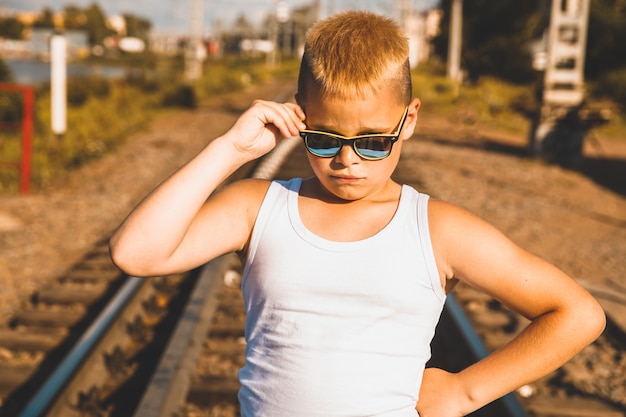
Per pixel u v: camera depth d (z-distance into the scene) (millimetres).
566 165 14953
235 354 4523
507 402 3609
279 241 1604
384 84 1496
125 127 17031
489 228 1588
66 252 7320
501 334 5156
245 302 1662
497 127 20766
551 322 1529
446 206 1614
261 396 1576
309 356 1526
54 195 9852
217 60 58781
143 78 27922
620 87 25953
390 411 1521
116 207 9359
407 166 12406
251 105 1602
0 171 10398
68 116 14922
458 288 6070
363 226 1592
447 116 23516
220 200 1676
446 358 4629
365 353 1520
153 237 1494
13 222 8320
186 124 19109
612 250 8180
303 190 1694
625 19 32594
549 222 9445
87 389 3988
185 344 4195
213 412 3809
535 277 1542
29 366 4480
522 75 32281
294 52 96188
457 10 32219
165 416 3469
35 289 6109
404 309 1534
